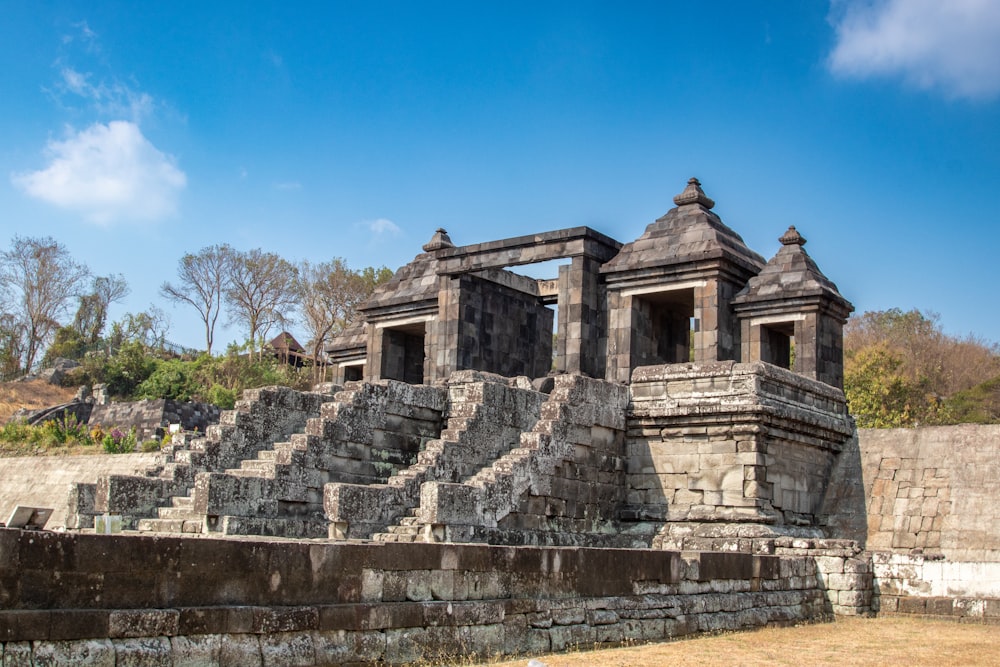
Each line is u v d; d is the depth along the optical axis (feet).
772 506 77.20
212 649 33.37
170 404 192.24
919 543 78.48
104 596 31.32
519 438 78.64
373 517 66.08
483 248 106.11
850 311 101.24
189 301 266.36
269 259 266.77
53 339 295.48
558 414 75.10
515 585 45.29
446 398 83.46
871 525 81.76
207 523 66.39
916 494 81.30
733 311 99.66
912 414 167.12
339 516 64.08
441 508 63.52
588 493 76.79
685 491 78.18
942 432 83.56
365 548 39.22
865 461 85.71
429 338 114.73
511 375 114.93
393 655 39.19
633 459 81.20
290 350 293.84
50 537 30.27
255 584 35.37
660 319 107.14
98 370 260.01
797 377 81.56
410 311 118.42
